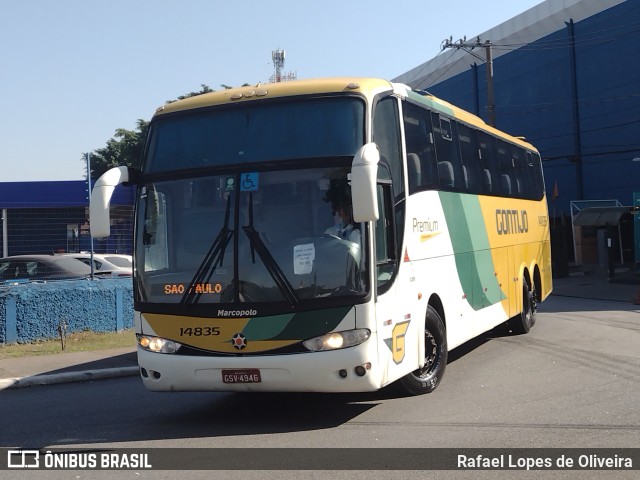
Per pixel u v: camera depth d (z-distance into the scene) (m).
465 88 45.09
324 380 6.68
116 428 7.54
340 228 6.82
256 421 7.59
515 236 13.17
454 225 9.70
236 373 6.80
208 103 7.52
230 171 7.11
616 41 34.19
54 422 7.95
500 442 6.43
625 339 13.00
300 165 6.97
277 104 7.25
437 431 6.86
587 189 36.41
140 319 7.27
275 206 6.94
